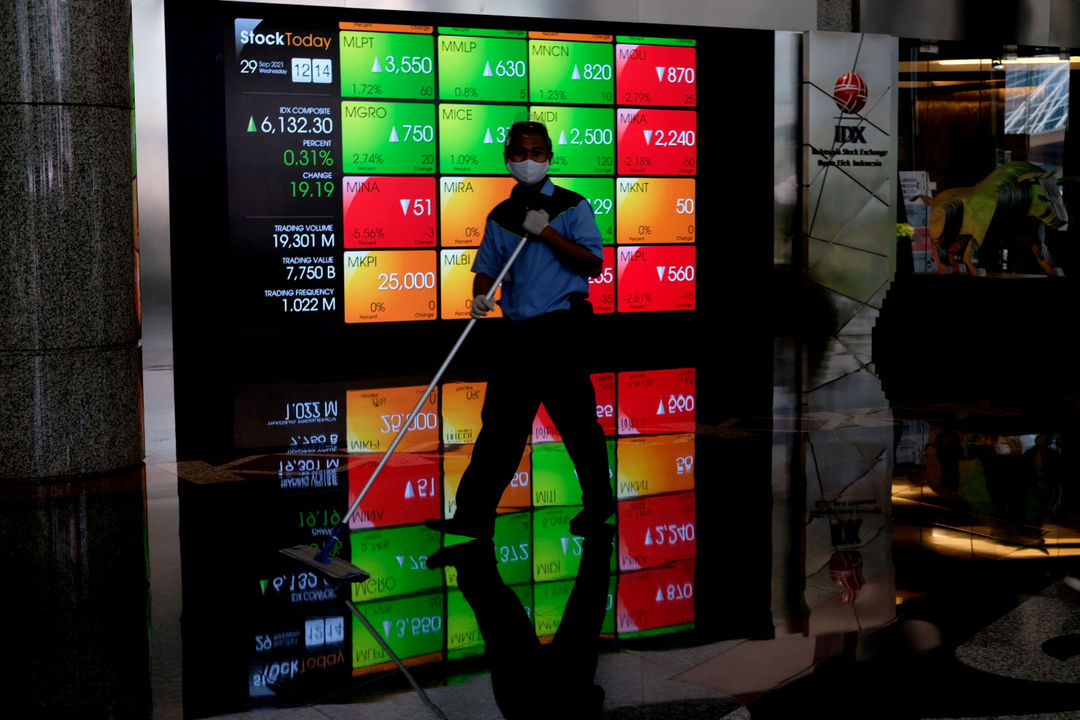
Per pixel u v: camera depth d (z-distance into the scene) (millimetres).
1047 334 11062
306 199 10406
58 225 5914
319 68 10336
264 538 4871
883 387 9023
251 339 10320
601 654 3473
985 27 13172
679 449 6641
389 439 7105
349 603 3998
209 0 9773
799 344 11789
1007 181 13055
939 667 3316
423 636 3664
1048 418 7594
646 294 11938
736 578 4227
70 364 5984
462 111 10953
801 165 12305
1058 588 4066
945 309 11508
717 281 12289
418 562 4500
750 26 11797
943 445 6711
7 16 5805
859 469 6086
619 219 11711
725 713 3014
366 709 3074
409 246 10867
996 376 9656
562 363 4852
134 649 3553
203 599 4047
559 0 10953
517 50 11109
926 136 13664
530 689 3201
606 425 7422
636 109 11672
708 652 3471
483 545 4730
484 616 3846
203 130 9938
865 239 12523
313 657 3477
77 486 5863
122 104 6172
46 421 5945
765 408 8039
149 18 9438
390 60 10609
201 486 5863
